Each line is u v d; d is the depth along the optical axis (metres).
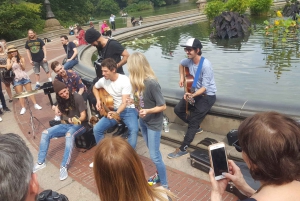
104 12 78.00
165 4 86.12
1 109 7.09
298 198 1.13
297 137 1.13
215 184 1.58
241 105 3.93
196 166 3.71
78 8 43.38
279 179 1.14
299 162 1.12
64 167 3.92
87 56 12.09
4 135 1.23
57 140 5.10
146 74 3.04
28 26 28.27
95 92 3.97
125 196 1.47
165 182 3.21
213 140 3.91
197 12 32.69
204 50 12.24
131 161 1.47
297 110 3.46
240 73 7.75
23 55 17.77
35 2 36.78
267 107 3.70
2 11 25.48
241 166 3.07
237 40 14.30
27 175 1.16
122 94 3.72
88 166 4.13
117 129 5.20
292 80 6.71
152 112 3.00
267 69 7.88
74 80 5.44
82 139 4.54
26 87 6.71
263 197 1.14
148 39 17.64
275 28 12.37
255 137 1.17
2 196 1.07
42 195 1.81
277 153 1.11
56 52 16.53
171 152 4.23
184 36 17.81
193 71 3.97
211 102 3.96
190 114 4.27
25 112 6.80
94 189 3.59
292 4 21.78
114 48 4.51
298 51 9.80
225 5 21.48
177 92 4.91
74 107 4.16
